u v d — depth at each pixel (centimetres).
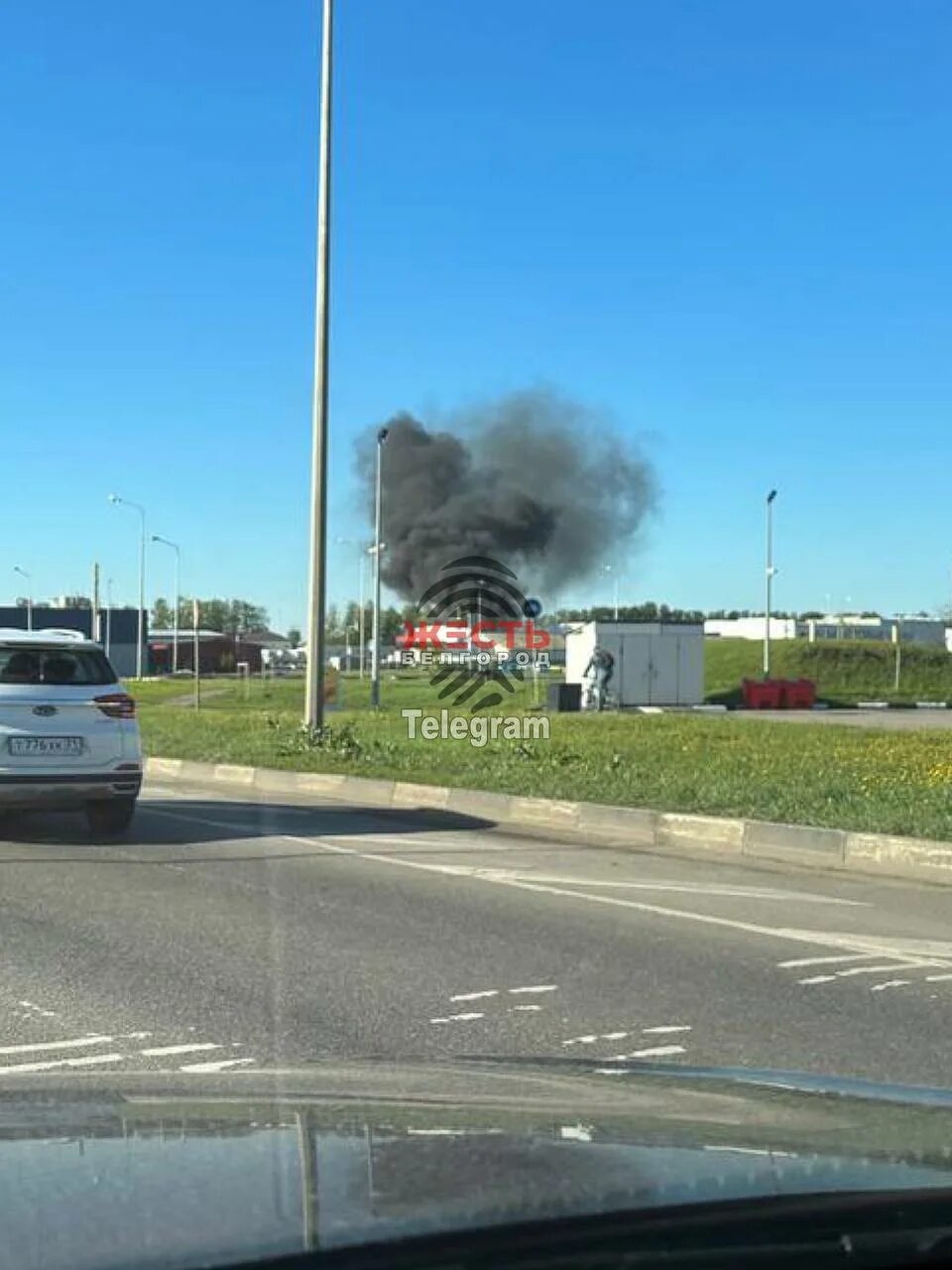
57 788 1125
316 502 1864
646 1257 228
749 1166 263
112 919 831
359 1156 263
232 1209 227
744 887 986
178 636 9319
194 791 1638
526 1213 228
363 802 1528
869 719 3114
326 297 1833
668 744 1992
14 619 8306
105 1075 398
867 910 901
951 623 9431
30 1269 202
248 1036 581
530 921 844
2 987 663
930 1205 250
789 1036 594
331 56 1817
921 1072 541
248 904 887
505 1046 570
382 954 745
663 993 668
